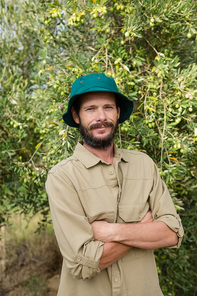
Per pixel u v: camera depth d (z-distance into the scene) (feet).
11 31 11.09
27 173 8.57
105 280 4.69
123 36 8.37
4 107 9.23
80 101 5.15
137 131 7.49
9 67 10.80
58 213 4.64
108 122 5.04
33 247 14.40
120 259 4.78
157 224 4.88
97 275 4.68
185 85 7.04
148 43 8.29
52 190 4.84
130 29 7.11
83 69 7.31
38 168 8.41
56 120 7.75
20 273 12.92
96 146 5.08
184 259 9.19
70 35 8.75
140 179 5.35
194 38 8.97
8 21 11.01
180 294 10.36
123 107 5.96
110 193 4.94
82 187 4.90
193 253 10.11
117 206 4.97
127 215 4.93
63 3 8.03
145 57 8.59
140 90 7.89
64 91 7.38
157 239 4.78
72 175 4.92
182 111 7.45
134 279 4.76
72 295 4.82
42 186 9.62
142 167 5.50
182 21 7.89
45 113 8.76
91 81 4.94
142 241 4.67
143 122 7.30
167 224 4.91
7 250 13.99
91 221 4.74
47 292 11.95
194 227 9.57
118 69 7.36
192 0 7.45
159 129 7.23
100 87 4.91
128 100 5.57
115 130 5.21
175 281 9.57
